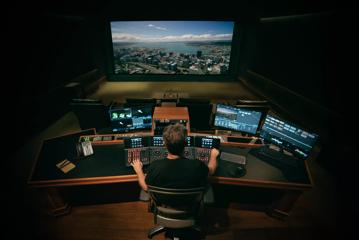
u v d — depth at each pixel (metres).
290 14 5.07
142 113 2.58
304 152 2.05
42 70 4.52
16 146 3.62
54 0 4.86
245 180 1.90
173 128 1.40
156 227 2.06
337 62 3.51
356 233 2.20
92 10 6.94
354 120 3.02
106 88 7.64
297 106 4.66
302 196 2.69
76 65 6.18
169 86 7.98
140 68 8.45
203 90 7.54
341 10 3.30
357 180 2.81
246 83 7.76
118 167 1.99
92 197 2.55
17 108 3.70
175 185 1.35
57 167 1.99
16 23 3.73
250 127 2.48
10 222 2.24
